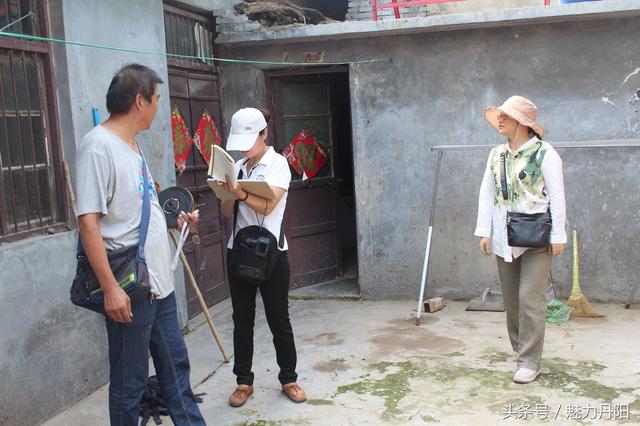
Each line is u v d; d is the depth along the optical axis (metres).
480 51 5.26
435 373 3.92
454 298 5.55
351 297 5.72
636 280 5.14
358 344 4.52
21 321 3.22
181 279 4.83
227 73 5.77
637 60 4.99
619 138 5.09
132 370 2.63
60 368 3.52
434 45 5.33
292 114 5.93
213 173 3.12
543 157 3.61
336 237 6.32
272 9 5.69
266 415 3.45
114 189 2.52
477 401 3.51
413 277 5.60
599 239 5.20
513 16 4.94
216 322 5.13
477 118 5.33
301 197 6.01
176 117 4.97
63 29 3.59
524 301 3.70
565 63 5.12
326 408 3.50
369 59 5.45
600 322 4.79
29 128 3.46
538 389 3.62
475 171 5.38
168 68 4.89
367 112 5.52
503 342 4.43
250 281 3.35
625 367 3.89
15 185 3.35
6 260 3.12
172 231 4.33
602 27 5.02
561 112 5.17
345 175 7.68
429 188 5.49
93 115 3.86
